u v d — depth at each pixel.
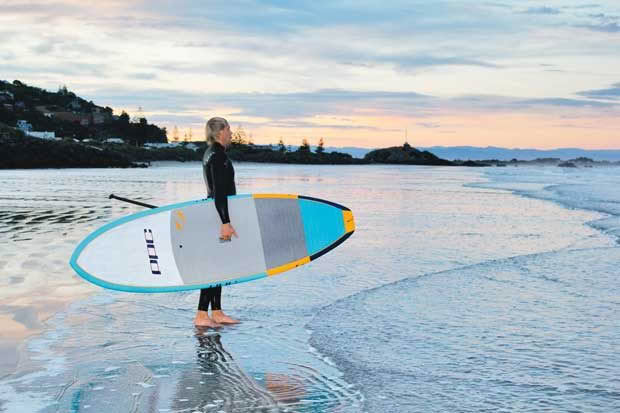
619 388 4.20
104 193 27.08
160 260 6.32
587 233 13.18
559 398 4.05
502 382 4.36
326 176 60.59
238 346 5.34
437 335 5.54
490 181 46.44
